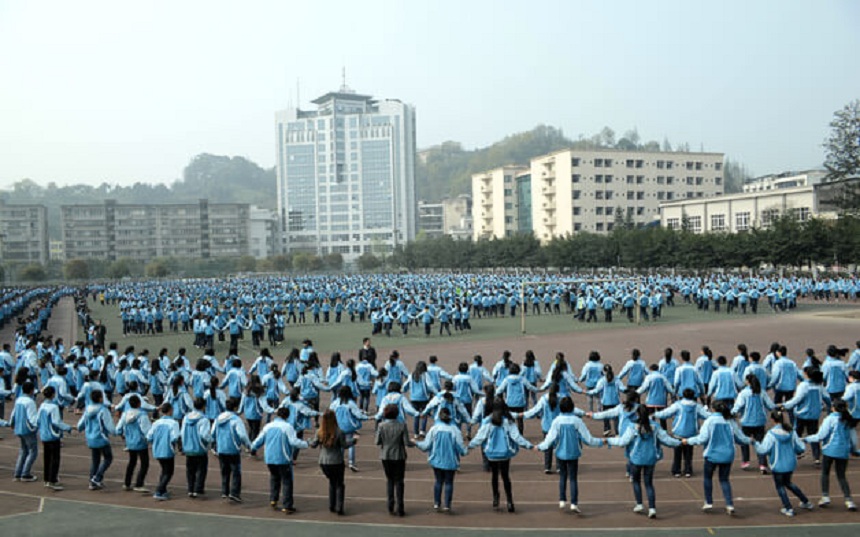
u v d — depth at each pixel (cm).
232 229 18288
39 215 16412
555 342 3541
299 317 5650
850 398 1455
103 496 1341
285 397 1573
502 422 1194
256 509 1248
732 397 1664
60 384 1788
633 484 1183
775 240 6681
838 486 1329
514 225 15675
